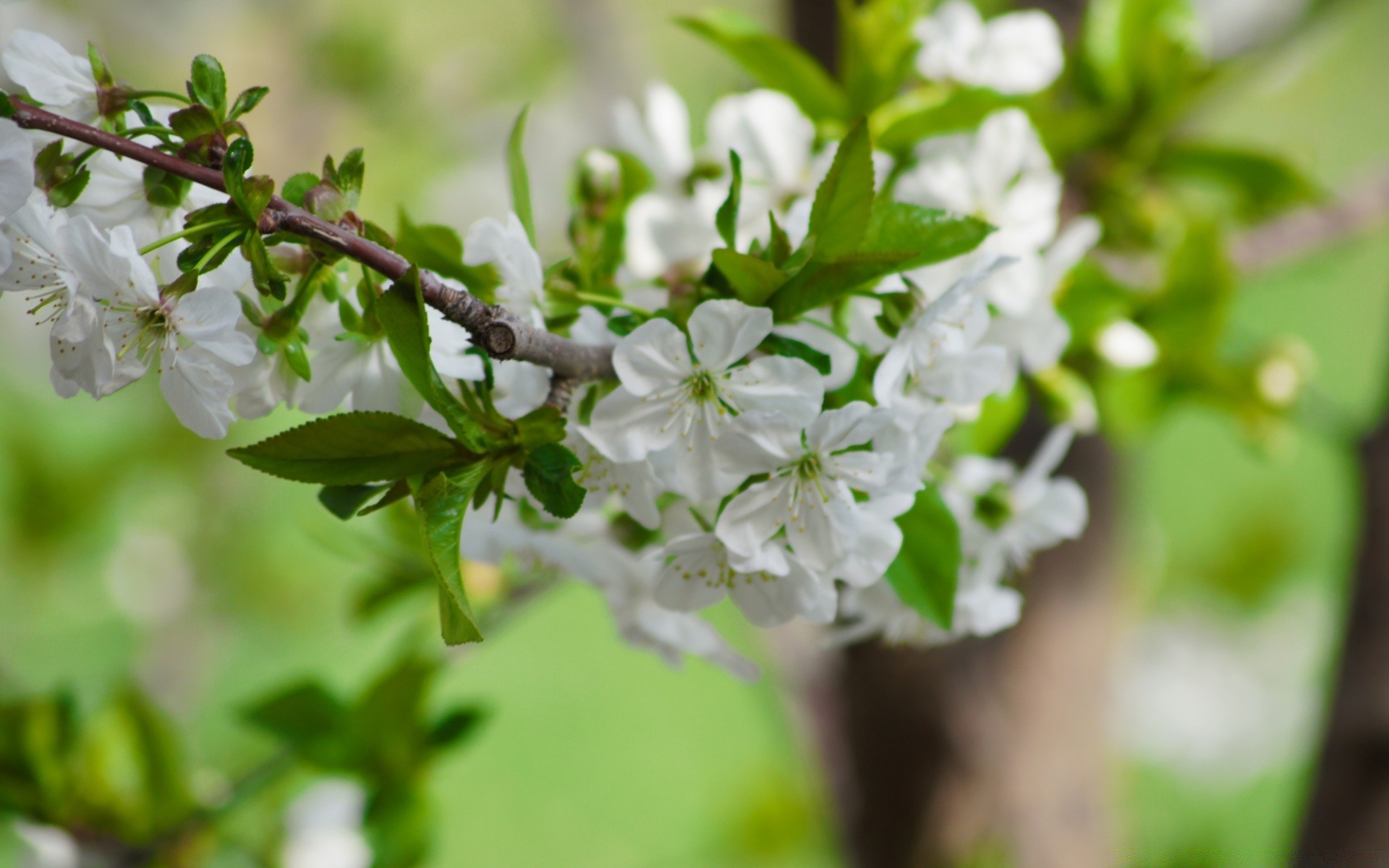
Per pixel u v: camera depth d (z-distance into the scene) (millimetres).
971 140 707
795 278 630
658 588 641
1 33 1119
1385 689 763
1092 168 773
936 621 649
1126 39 769
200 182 612
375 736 752
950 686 834
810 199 687
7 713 761
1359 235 860
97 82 624
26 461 1396
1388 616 769
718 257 628
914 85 738
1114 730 957
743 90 771
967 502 681
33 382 1584
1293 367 812
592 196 680
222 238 611
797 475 628
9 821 767
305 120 1625
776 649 980
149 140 628
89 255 613
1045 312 686
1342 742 767
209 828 776
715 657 665
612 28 1249
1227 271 761
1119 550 893
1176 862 1459
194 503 1567
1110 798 897
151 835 766
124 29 1580
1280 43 823
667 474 637
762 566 628
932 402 648
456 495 617
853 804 889
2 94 606
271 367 628
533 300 638
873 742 849
